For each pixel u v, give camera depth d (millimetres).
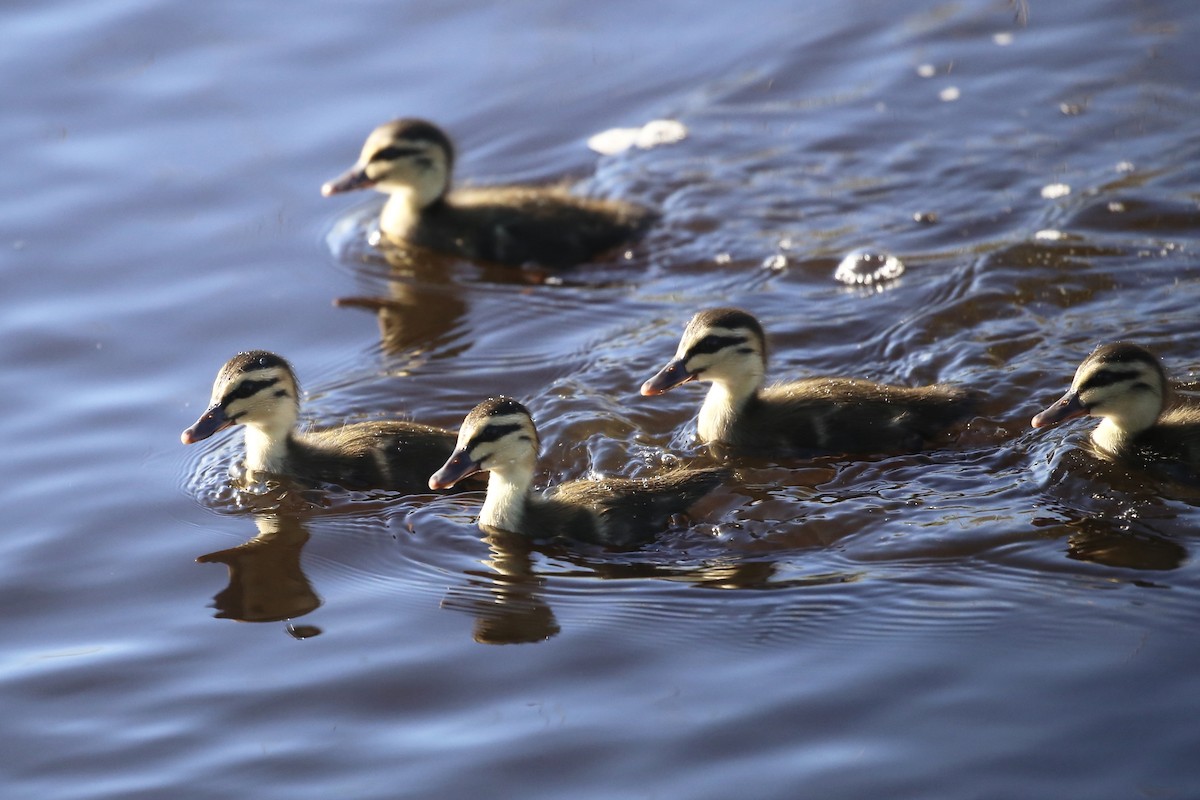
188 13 22703
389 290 17750
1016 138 19953
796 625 11656
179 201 19062
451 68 21750
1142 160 19156
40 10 22656
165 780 10320
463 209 18766
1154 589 11781
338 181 18734
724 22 22953
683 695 10891
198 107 20797
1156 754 9953
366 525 13484
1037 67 21516
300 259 18234
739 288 17312
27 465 14430
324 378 15867
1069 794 9680
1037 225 17938
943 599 11844
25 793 10281
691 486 13414
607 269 18047
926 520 12961
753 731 10445
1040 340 15680
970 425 14375
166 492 14070
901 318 16359
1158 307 16094
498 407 13141
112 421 15117
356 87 21281
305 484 14156
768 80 21641
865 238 18078
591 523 13023
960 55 21953
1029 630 11367
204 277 17734
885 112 20766
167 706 11109
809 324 16406
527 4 23297
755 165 19828
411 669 11383
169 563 12977
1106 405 13562
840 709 10617
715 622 11766
